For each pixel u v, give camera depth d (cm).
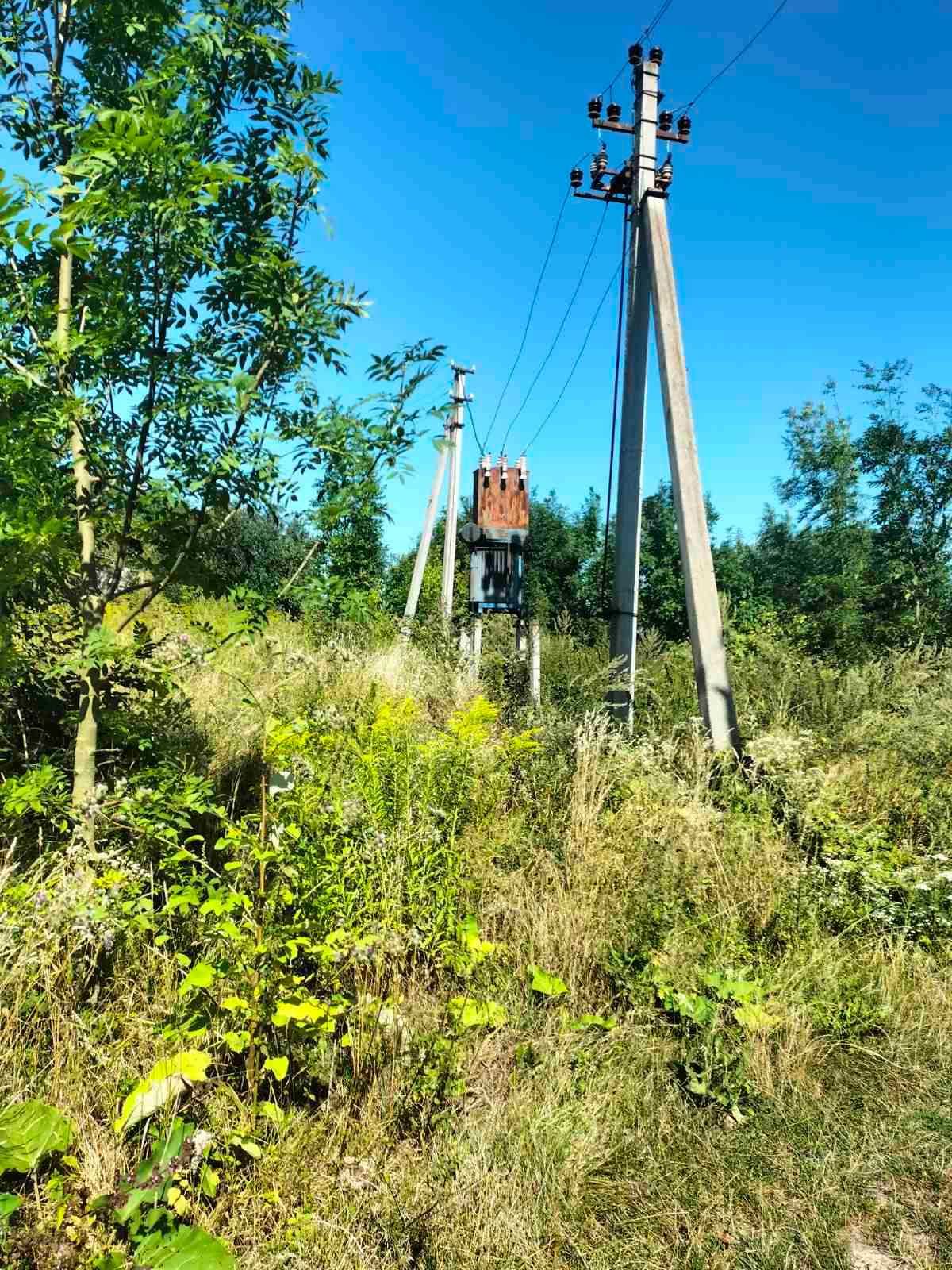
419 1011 309
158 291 327
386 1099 265
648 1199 246
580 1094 286
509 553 1087
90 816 326
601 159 842
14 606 346
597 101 814
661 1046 313
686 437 612
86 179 308
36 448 297
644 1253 226
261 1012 254
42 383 295
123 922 290
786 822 477
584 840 445
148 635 386
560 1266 221
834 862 424
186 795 341
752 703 762
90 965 290
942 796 522
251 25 351
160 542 370
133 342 322
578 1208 238
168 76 306
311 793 335
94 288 306
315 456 353
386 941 303
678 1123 278
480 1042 303
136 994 289
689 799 486
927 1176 257
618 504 720
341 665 705
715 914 385
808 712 741
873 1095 297
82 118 328
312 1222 219
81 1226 203
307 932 296
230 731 516
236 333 364
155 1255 192
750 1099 291
